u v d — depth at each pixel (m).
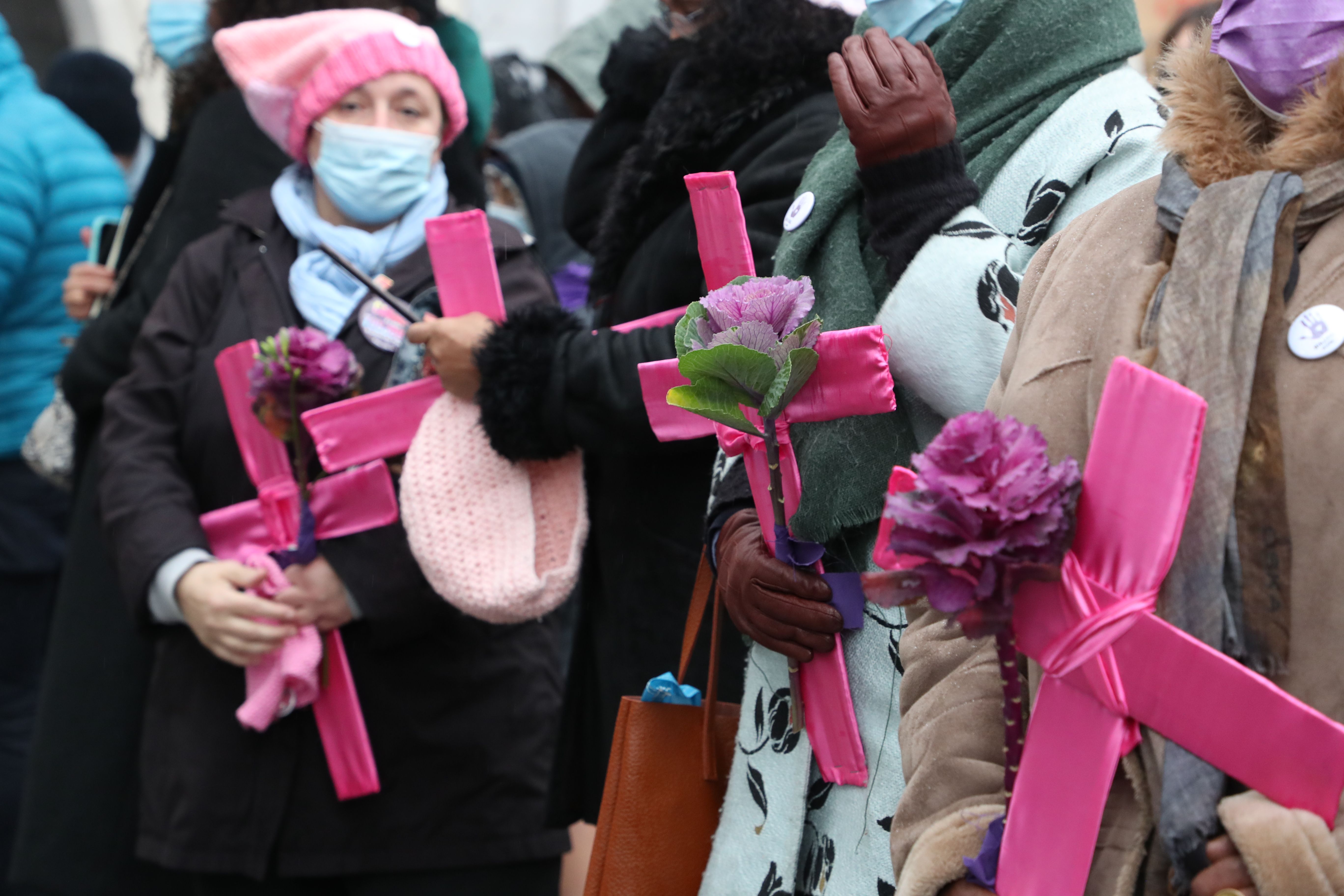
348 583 4.22
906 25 3.30
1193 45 2.40
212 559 4.45
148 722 4.66
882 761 2.82
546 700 4.59
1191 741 2.07
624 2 7.51
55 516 6.51
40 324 6.44
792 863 2.90
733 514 3.14
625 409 3.61
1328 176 2.14
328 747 4.32
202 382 4.59
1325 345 2.06
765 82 3.73
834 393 2.70
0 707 6.41
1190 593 2.08
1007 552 2.11
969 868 2.33
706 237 2.95
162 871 5.28
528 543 3.97
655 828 3.18
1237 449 2.07
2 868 6.29
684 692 3.27
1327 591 2.03
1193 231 2.20
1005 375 2.57
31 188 6.31
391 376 4.34
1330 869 1.92
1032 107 3.06
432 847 4.37
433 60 4.64
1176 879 2.06
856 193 3.11
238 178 5.25
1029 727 2.26
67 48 12.38
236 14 5.28
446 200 4.80
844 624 2.85
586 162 4.59
